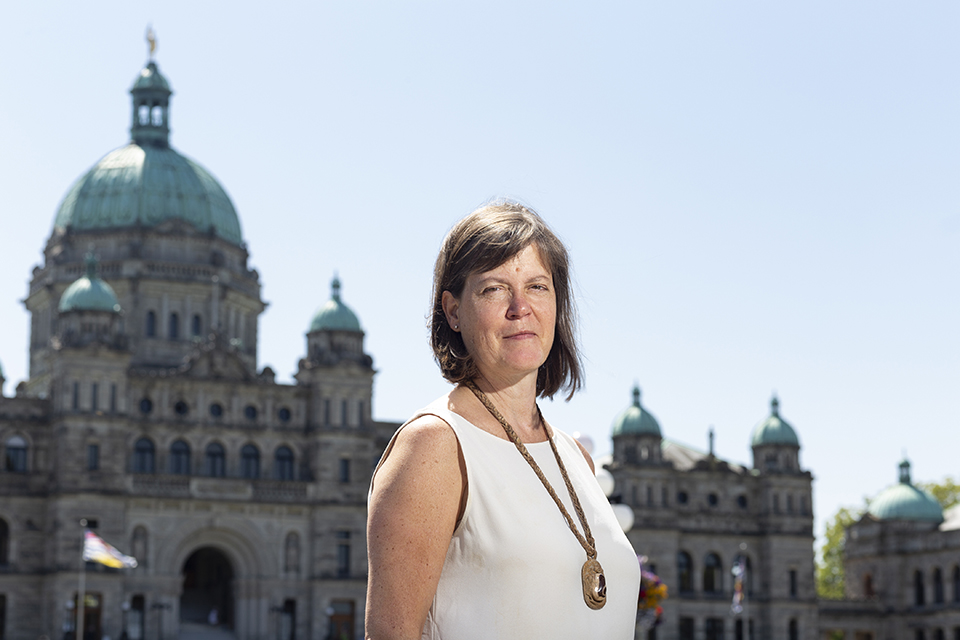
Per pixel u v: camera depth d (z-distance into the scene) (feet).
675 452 392.68
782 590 375.25
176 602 310.65
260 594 318.86
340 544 327.67
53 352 312.91
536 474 17.58
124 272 348.38
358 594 326.65
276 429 329.72
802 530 380.17
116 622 302.86
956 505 441.27
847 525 424.87
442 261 18.69
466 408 17.92
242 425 326.44
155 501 312.09
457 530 16.98
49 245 363.76
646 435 369.71
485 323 17.94
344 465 331.98
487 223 18.33
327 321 336.70
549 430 18.79
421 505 16.65
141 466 316.81
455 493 16.87
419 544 16.52
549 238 18.56
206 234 359.05
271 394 331.36
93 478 306.96
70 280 352.90
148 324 347.56
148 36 381.19
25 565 305.94
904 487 416.05
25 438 312.29
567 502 17.75
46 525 308.40
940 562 393.70
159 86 376.68
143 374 319.27
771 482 379.96
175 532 313.12
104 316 315.58
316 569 323.57
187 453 321.32
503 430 17.89
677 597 363.15
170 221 354.74
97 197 359.25
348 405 334.44
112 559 265.34
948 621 385.91
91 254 321.52
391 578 16.42
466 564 16.87
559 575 16.90
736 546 376.27
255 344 371.15
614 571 17.65
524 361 17.92
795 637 374.63
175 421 320.50
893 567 405.59
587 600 17.12
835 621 396.37
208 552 351.87
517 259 18.12
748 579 376.27
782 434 384.06
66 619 298.97
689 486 375.66
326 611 322.75
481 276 18.04
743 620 365.20
